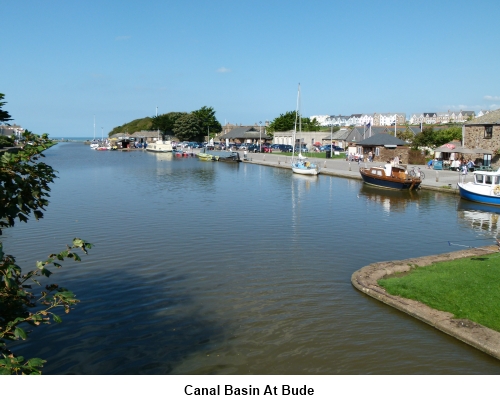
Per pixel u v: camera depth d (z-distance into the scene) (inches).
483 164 2265.0
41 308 617.3
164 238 997.2
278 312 602.2
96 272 771.4
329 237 1029.8
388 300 613.9
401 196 1732.3
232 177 2456.9
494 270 664.4
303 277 741.9
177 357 496.1
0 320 313.7
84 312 609.6
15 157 307.7
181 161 3890.3
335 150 4217.5
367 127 3954.2
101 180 2276.1
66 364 484.7
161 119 7224.4
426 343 513.0
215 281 725.3
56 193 1752.0
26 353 506.6
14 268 308.5
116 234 1036.5
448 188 1784.0
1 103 316.8
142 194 1738.4
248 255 871.1
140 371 470.3
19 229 1087.6
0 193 305.4
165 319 587.8
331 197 1691.7
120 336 543.5
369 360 483.2
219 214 1302.9
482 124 2242.9
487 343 490.6
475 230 1139.3
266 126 6491.1
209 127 6815.9
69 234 1039.0
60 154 5216.5
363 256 877.8
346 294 660.7
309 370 469.1
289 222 1196.5
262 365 478.9
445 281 640.4
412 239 1031.6
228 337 538.3
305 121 5718.5
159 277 745.6
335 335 536.4
